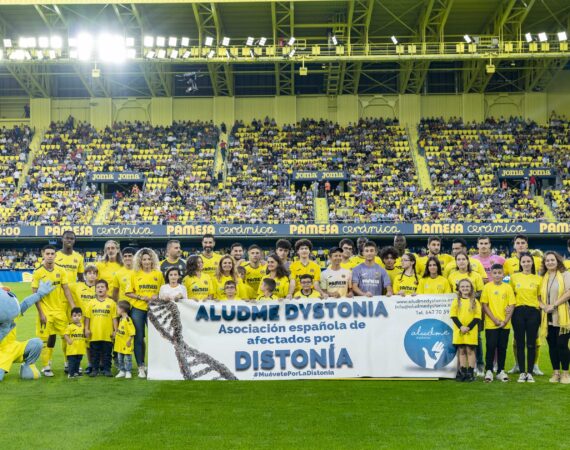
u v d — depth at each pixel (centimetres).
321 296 1288
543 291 1230
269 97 5719
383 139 5541
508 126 5578
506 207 4947
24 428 915
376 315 1257
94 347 1309
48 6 4697
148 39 4653
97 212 5028
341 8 4909
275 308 1252
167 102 5712
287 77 5581
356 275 1318
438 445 834
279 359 1245
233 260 1348
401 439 861
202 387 1188
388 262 1387
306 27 5150
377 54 5353
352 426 922
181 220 4906
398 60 4894
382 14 4981
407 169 5312
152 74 5500
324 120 5694
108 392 1145
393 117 5694
